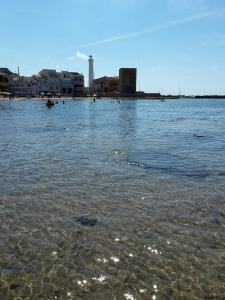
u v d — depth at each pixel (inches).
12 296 299.9
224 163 794.2
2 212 483.8
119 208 500.7
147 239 402.0
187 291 306.3
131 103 5969.5
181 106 5206.7
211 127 1737.2
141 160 828.6
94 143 1112.8
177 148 1016.2
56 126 1710.1
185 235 412.5
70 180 644.1
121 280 322.3
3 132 1418.6
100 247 382.9
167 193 568.4
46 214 477.7
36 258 360.2
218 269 339.6
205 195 557.0
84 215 474.0
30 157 856.9
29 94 7037.4
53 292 305.4
